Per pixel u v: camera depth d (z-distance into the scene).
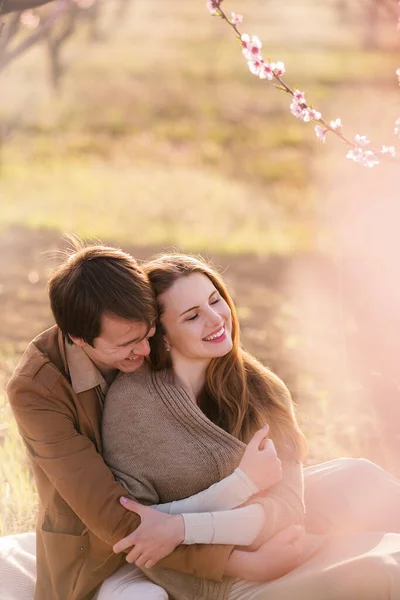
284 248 13.27
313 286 11.18
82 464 3.20
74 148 21.17
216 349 3.40
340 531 3.70
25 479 5.01
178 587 3.27
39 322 9.20
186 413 3.31
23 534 4.21
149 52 32.75
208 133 23.34
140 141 22.28
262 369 3.67
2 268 11.31
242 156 21.30
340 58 30.66
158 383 3.35
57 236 13.25
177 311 3.35
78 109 24.33
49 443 3.22
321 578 3.04
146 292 3.15
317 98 24.77
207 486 3.31
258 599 3.09
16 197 16.50
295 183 18.50
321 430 6.18
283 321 9.62
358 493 3.74
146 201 16.36
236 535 3.18
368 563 3.01
